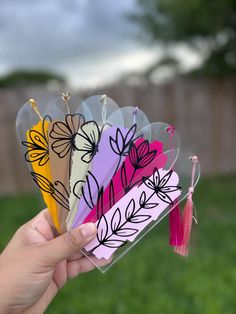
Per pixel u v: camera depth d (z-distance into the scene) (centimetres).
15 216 461
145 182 102
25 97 535
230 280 276
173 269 296
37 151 98
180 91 589
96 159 99
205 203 475
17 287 110
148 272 293
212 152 612
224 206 462
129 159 100
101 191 101
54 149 97
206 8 494
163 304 249
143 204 103
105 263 106
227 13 511
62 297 262
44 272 111
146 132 100
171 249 328
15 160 561
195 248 337
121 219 103
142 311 242
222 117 608
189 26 523
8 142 553
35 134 97
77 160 98
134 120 99
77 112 97
